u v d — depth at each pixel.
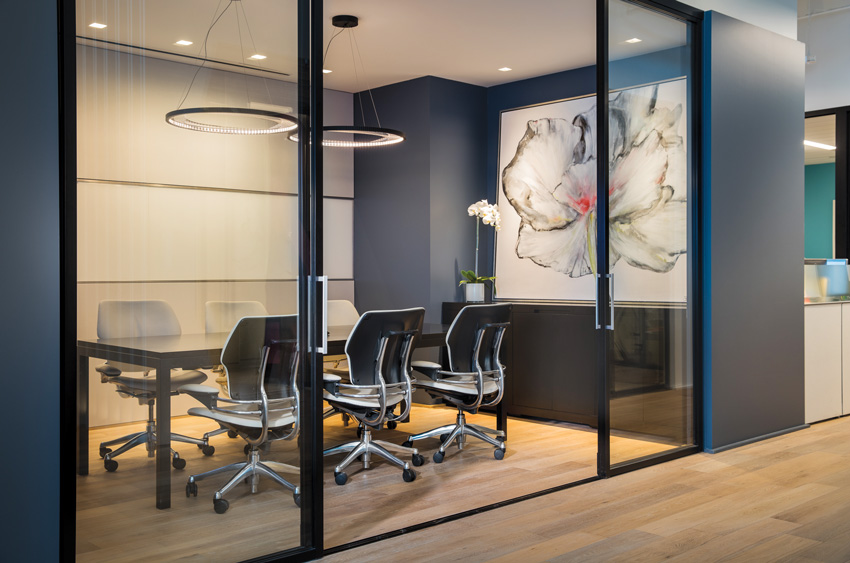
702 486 4.11
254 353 3.00
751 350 5.19
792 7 5.72
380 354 4.27
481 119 7.09
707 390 4.91
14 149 2.45
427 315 6.64
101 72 2.61
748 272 5.16
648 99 4.61
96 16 2.60
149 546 2.73
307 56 3.16
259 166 3.02
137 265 2.70
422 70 6.49
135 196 2.69
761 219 5.27
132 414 2.69
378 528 3.44
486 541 3.26
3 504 2.44
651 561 3.02
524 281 6.73
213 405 2.89
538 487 4.11
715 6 5.02
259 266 3.02
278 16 3.07
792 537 3.30
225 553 2.91
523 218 6.77
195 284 2.84
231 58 2.94
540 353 6.03
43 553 2.51
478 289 6.54
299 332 3.13
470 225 6.99
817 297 6.27
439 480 4.27
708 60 4.89
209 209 2.88
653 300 4.63
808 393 5.80
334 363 5.86
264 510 3.02
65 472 2.54
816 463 4.62
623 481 4.23
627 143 4.48
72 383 2.55
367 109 7.20
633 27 4.52
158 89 2.75
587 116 6.33
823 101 7.87
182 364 2.81
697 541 3.25
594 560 3.04
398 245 6.91
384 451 4.41
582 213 6.33
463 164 6.92
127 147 2.67
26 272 2.47
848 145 7.77
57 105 2.52
